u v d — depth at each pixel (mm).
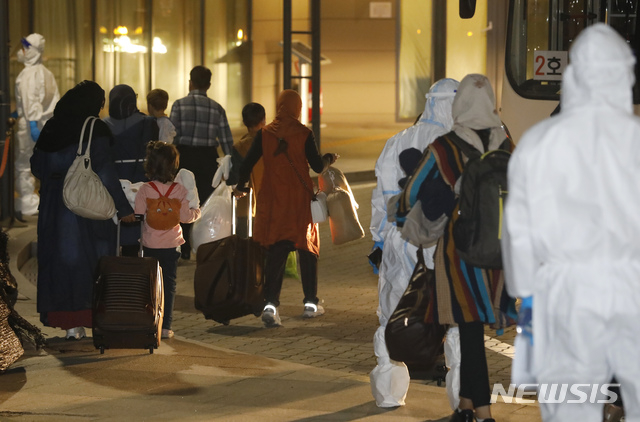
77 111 22453
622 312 11594
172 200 23125
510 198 12141
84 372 20703
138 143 26422
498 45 40531
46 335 24094
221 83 78875
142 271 22062
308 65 77312
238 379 20109
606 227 11594
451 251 15383
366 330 25438
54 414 17781
